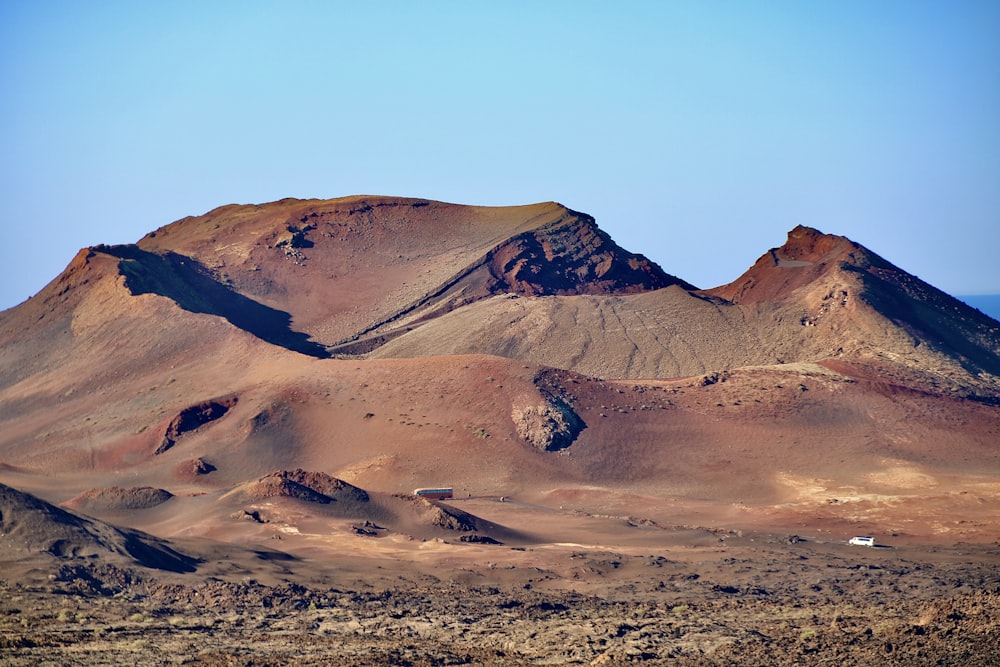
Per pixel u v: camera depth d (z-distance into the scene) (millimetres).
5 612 138875
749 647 121312
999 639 110188
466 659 121125
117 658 114500
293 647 126688
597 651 124188
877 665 107562
